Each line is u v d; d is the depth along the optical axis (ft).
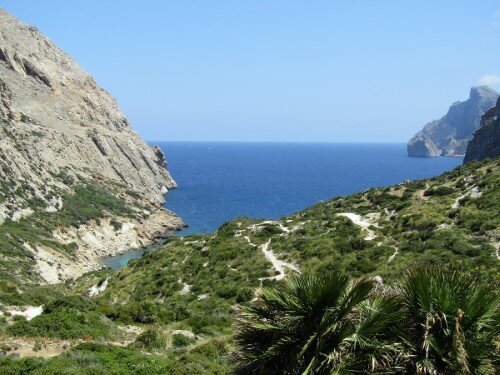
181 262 183.11
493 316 37.83
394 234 155.43
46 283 225.15
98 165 495.41
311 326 39.50
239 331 43.83
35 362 72.95
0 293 135.23
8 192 308.60
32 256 250.57
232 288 142.31
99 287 194.49
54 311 111.14
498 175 172.45
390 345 38.01
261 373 39.17
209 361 75.46
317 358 37.78
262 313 42.34
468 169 204.54
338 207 212.23
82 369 70.33
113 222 359.87
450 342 37.06
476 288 39.37
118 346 89.30
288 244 170.09
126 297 165.27
